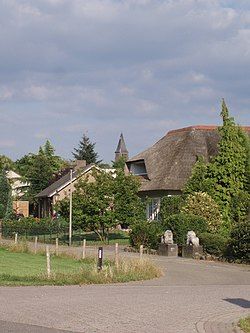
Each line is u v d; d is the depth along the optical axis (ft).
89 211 159.43
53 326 43.21
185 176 177.68
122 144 486.79
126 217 160.66
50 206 268.41
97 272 79.41
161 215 155.84
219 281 83.92
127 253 128.36
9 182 279.28
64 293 63.52
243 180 146.10
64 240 168.25
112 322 45.55
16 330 41.09
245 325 44.29
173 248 125.70
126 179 161.99
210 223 134.31
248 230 111.55
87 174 167.22
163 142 197.57
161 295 64.03
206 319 48.16
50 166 335.26
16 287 69.00
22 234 182.80
